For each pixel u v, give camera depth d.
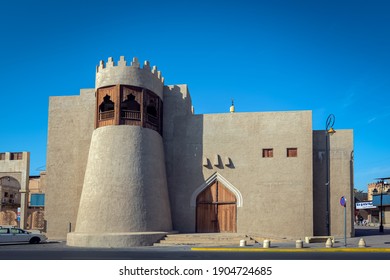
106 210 22.78
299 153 25.34
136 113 24.97
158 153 25.80
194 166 26.86
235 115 26.81
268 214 25.14
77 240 22.11
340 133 25.70
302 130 25.55
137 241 21.81
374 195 53.22
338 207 24.94
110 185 23.19
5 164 30.64
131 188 23.31
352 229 24.69
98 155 24.05
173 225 26.47
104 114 25.17
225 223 25.97
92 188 23.56
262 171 25.72
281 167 25.47
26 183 30.11
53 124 27.88
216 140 26.80
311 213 24.56
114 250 18.67
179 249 19.23
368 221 61.94
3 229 23.97
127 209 22.89
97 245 21.55
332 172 25.41
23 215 29.64
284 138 25.73
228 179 26.20
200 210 26.52
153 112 27.12
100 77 25.50
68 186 27.02
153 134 25.61
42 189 41.03
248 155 26.14
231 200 26.09
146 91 25.48
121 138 24.05
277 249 18.02
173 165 27.16
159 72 27.62
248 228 25.31
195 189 26.59
